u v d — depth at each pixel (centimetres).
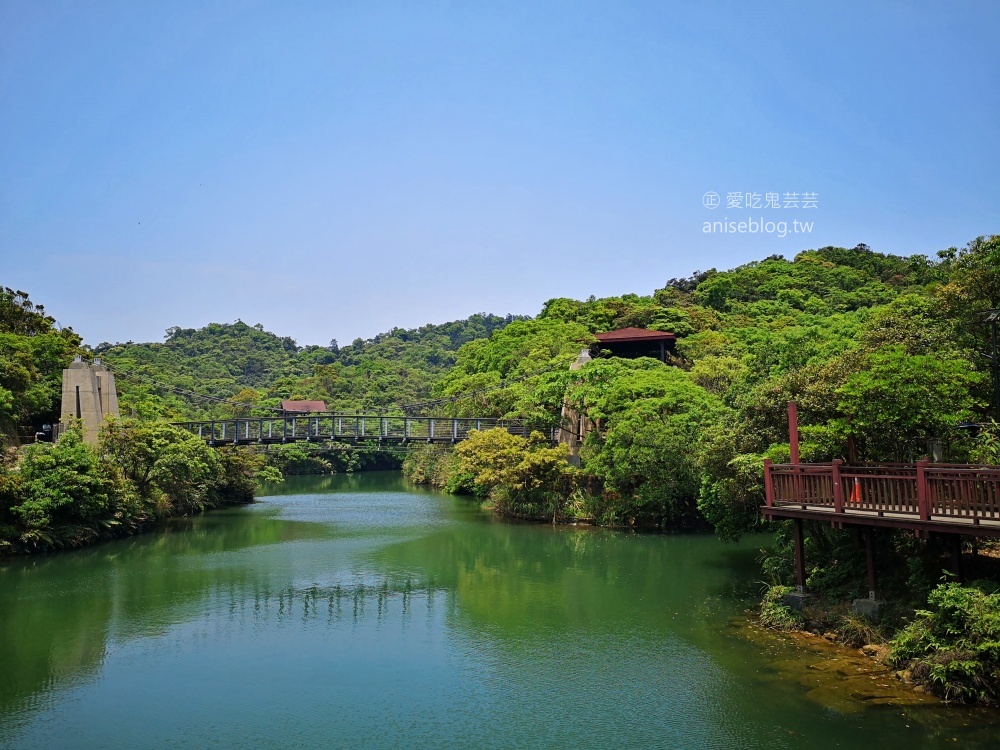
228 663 2073
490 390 6794
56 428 4906
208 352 15475
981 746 1429
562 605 2641
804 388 2525
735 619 2356
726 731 1553
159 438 4791
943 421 2103
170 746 1575
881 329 2902
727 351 7031
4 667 2052
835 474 2000
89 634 2348
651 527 4469
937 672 1631
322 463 9619
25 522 3738
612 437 4381
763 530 3706
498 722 1667
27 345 5500
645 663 2009
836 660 1900
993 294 2662
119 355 12306
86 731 1648
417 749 1540
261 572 3291
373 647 2198
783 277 10194
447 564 3453
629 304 9756
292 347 17900
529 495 5041
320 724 1669
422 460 8175
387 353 17425
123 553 3788
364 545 4006
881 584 2094
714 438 2994
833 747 1459
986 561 1939
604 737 1575
